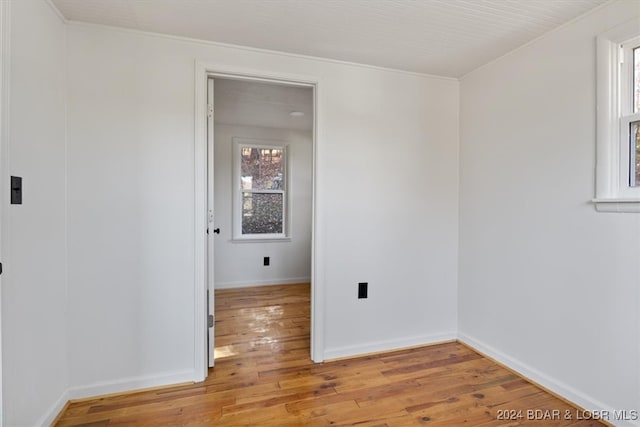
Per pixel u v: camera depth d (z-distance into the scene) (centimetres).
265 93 323
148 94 206
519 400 196
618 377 171
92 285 198
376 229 260
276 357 251
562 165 198
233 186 466
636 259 164
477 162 262
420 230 272
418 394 202
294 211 495
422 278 274
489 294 252
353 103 251
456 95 281
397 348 267
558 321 201
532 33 206
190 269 215
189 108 213
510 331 233
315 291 243
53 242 177
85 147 195
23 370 149
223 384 212
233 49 222
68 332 193
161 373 211
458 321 284
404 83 265
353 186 253
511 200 232
